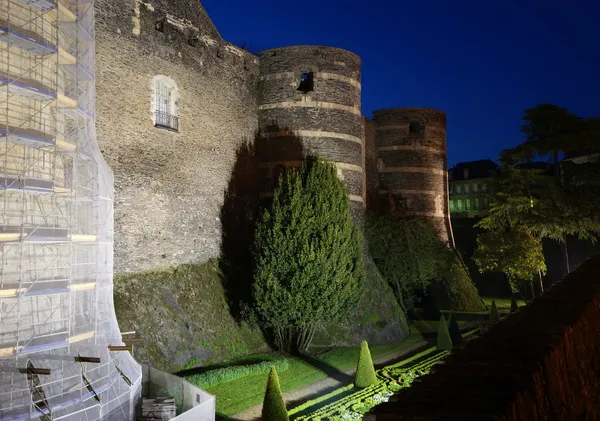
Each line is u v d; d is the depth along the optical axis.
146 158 20.38
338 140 26.03
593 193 34.38
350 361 21.88
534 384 2.96
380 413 2.52
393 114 37.34
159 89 21.36
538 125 37.12
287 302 20.62
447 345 24.39
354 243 22.55
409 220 33.94
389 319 26.70
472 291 36.50
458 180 74.19
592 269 8.78
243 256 24.52
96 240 14.79
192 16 22.89
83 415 12.46
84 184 15.98
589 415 3.79
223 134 24.23
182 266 21.55
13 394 12.18
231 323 21.91
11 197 14.15
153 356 17.91
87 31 16.17
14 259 13.85
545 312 5.19
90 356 14.16
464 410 2.48
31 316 13.09
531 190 37.19
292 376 19.38
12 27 13.77
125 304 18.30
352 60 27.19
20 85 13.34
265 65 26.48
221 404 16.11
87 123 16.17
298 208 21.45
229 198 24.31
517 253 34.81
